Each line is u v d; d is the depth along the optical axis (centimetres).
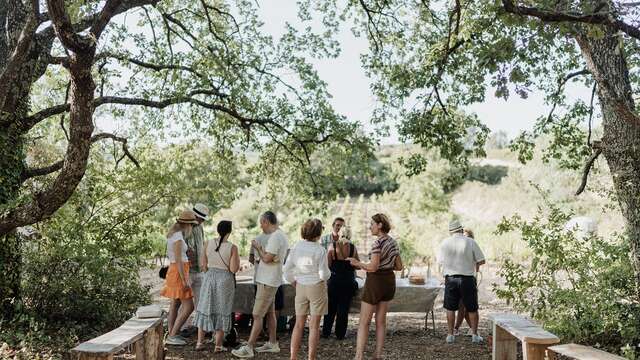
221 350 713
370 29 1100
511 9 545
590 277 698
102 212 880
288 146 1139
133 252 848
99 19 559
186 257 744
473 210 3678
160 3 1062
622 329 635
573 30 625
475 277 790
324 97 1066
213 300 708
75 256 777
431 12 989
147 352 616
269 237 725
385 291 658
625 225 708
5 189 736
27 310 758
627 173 677
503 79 620
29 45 602
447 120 870
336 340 800
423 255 1870
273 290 703
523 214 3136
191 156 1215
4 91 605
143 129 1117
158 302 1120
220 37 1102
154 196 925
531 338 555
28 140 867
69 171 596
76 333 749
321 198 1157
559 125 1009
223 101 1040
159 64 970
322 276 640
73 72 551
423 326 916
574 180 2838
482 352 739
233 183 1281
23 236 797
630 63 796
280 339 803
